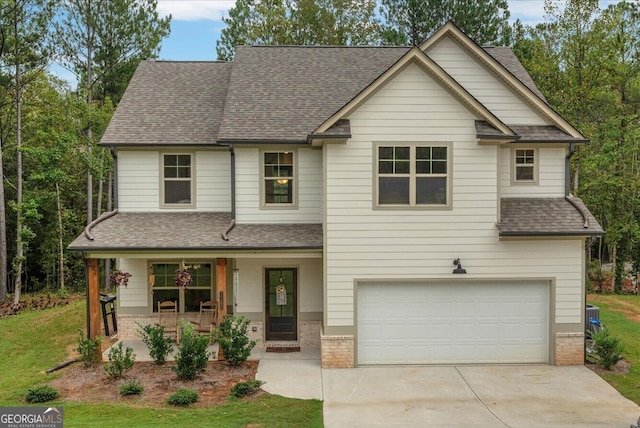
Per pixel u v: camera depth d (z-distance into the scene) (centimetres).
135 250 1383
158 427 945
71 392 1162
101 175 2669
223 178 1622
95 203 3256
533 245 1382
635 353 1495
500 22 3159
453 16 3105
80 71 2838
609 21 2688
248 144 1499
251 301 1567
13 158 2962
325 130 1342
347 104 1338
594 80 2772
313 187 1554
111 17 2781
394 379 1284
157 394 1148
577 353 1393
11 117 2878
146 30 2905
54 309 2198
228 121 1545
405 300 1391
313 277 1565
